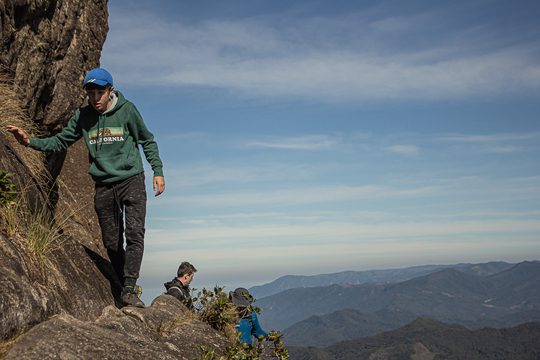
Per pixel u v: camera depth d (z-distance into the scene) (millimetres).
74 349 3855
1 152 5770
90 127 6598
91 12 9359
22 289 4152
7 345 3744
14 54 7316
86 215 9016
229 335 7117
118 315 5652
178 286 7672
